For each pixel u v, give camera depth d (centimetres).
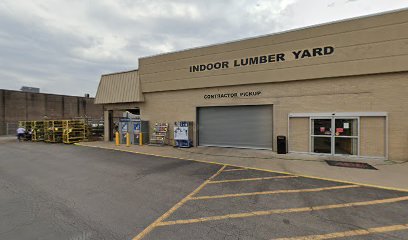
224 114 1348
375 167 838
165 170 824
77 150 1355
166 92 1521
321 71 1048
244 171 804
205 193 575
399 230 386
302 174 755
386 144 951
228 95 1305
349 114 1009
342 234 372
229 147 1334
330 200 523
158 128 1522
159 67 1516
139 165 912
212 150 1266
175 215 446
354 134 1012
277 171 799
